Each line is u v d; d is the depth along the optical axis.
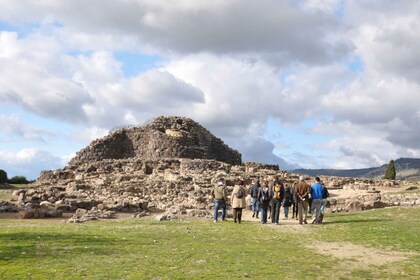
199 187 57.38
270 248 20.94
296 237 24.75
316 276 15.61
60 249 18.97
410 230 26.08
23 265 15.86
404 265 17.64
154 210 43.59
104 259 17.20
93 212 37.66
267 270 16.20
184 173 73.56
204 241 22.42
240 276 15.14
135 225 29.12
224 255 18.72
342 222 30.77
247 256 18.69
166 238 23.00
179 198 53.28
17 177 104.56
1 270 15.09
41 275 14.54
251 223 31.61
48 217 37.75
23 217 36.62
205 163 82.12
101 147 101.56
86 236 22.84
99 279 14.31
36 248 19.02
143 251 19.09
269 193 31.72
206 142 108.81
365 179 78.38
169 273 15.28
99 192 59.81
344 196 56.56
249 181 63.22
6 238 21.50
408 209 36.06
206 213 36.69
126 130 105.94
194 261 17.33
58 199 50.28
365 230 26.56
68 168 88.19
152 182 63.75
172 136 99.00
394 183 73.62
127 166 84.81
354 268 17.08
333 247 21.55
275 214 31.14
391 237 23.92
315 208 30.83
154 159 88.19
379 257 19.17
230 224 30.59
